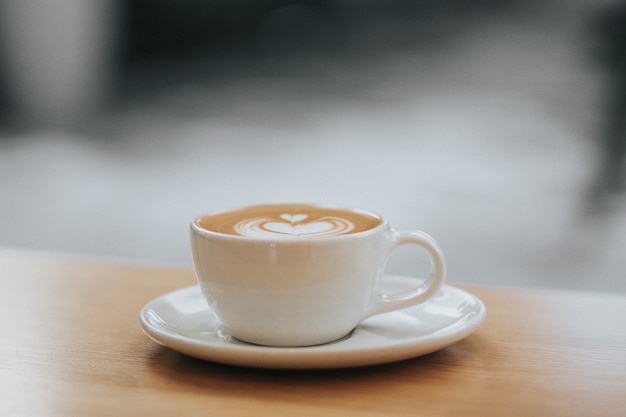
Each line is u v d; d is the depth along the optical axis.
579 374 0.42
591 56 5.46
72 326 0.51
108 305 0.56
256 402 0.38
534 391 0.40
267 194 3.33
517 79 5.38
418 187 3.42
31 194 3.26
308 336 0.44
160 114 5.18
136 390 0.40
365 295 0.45
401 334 0.47
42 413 0.37
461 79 5.50
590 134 4.32
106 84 5.68
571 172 3.64
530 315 0.54
